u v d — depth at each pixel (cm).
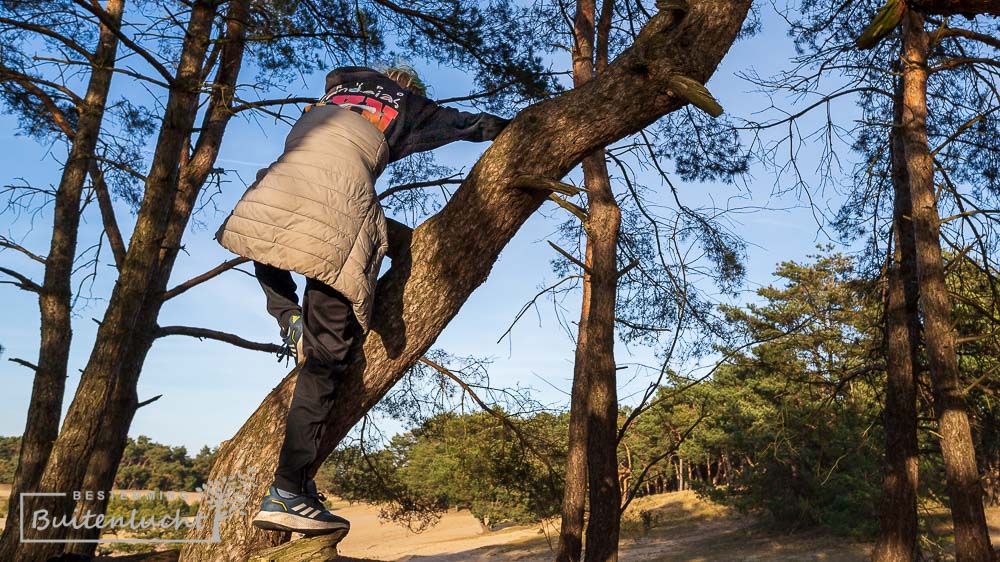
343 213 206
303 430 206
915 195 980
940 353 945
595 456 741
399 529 4888
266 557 207
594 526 725
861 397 1480
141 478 4994
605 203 806
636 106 228
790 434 1471
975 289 1112
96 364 597
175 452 5500
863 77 1073
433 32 694
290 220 201
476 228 231
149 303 864
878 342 1351
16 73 670
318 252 199
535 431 898
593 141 231
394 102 236
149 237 605
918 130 984
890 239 1170
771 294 2362
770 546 2580
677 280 803
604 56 903
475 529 4584
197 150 926
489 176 230
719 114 218
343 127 223
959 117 1052
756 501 2788
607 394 753
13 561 574
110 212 958
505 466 913
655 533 3344
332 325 208
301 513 205
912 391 1130
